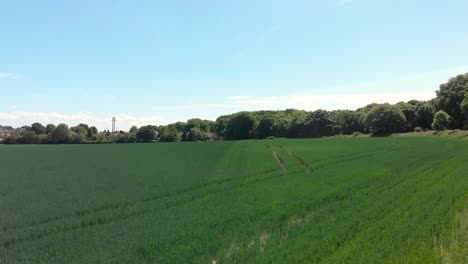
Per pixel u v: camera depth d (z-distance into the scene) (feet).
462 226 44.70
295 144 253.24
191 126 622.13
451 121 337.93
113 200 68.49
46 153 241.76
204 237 43.01
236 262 35.04
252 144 279.90
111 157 193.57
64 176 111.45
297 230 45.80
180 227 47.85
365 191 70.95
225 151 211.82
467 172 86.94
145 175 108.17
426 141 228.84
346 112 455.63
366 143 237.04
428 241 38.68
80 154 225.35
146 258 36.35
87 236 44.68
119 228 47.98
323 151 181.27
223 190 78.64
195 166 130.82
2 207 63.77
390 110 369.71
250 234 45.03
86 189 83.82
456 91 337.93
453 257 35.24
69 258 36.83
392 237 40.32
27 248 40.47
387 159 132.16
